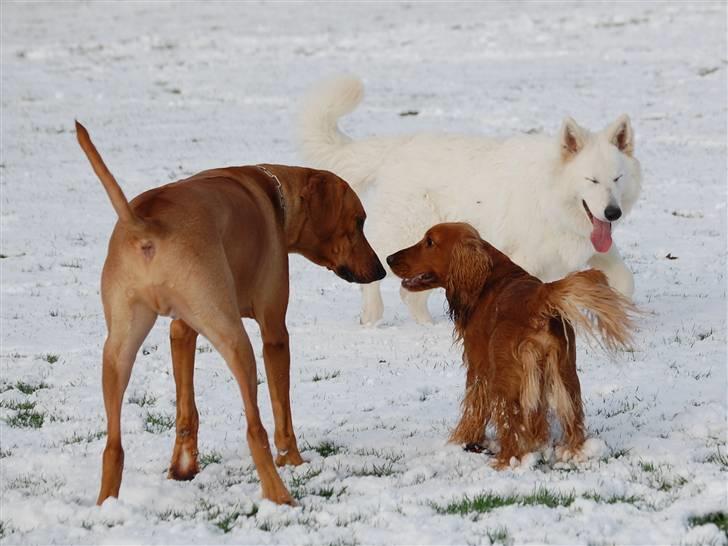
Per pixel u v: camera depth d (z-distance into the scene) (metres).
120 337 6.91
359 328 13.65
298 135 14.13
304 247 8.83
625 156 12.41
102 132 31.16
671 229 19.19
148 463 8.57
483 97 34.88
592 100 33.75
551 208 12.46
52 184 24.89
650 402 9.54
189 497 7.48
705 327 12.46
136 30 52.62
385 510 6.84
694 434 8.46
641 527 6.27
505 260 8.34
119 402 6.96
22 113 33.75
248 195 7.86
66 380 11.56
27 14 58.06
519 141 13.11
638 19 48.03
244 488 7.61
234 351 6.92
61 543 6.38
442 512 6.80
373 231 13.56
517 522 6.38
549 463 7.86
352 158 13.90
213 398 10.71
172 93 37.59
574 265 12.84
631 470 7.52
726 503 6.60
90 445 9.10
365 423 9.54
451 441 8.54
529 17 50.69
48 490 7.78
